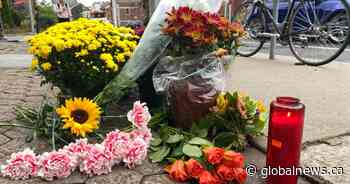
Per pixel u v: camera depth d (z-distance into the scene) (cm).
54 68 195
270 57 455
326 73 357
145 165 162
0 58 461
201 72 180
